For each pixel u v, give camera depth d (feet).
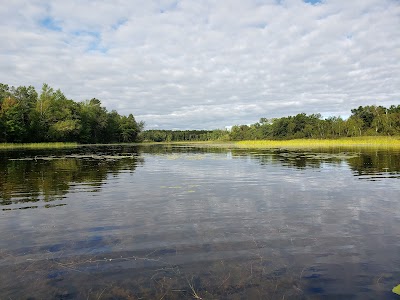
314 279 12.32
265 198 27.35
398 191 29.91
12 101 214.69
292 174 42.96
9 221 20.63
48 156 90.02
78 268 13.48
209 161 67.77
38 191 31.65
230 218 20.97
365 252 14.92
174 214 22.15
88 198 27.99
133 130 353.92
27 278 12.60
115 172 47.88
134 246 15.97
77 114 272.31
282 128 314.14
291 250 15.25
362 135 244.22
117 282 12.25
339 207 23.82
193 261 14.08
